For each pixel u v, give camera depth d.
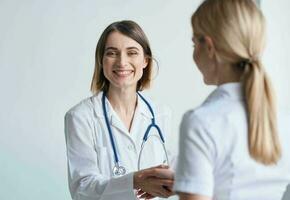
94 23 2.23
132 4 2.23
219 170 0.82
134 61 1.52
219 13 0.81
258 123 0.81
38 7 2.21
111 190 1.34
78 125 1.50
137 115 1.61
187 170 0.80
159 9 2.24
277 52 2.10
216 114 0.83
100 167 1.51
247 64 0.82
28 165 2.24
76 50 2.23
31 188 2.25
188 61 2.25
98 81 1.60
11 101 2.22
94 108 1.56
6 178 2.23
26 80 2.22
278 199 0.87
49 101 2.24
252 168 0.83
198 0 2.25
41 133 2.24
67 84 2.24
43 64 2.23
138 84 1.66
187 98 2.26
